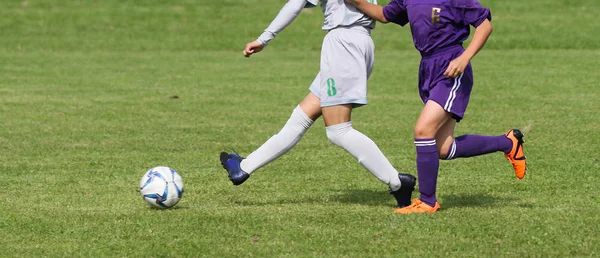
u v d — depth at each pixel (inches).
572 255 663.8
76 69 2477.9
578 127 1455.5
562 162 1141.1
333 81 821.2
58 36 3248.0
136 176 1083.9
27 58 2755.9
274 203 899.4
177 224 777.6
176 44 3137.3
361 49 819.4
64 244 717.9
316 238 718.5
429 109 807.1
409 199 839.1
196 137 1412.4
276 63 2630.4
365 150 827.4
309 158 1196.5
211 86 2106.3
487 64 2474.2
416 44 824.9
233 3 3806.6
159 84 2149.4
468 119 1585.9
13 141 1366.9
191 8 3713.1
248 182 1030.4
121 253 688.4
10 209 871.7
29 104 1791.3
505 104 1759.4
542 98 1831.9
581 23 3272.6
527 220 770.8
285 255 673.0
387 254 672.4
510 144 861.2
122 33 3312.0
